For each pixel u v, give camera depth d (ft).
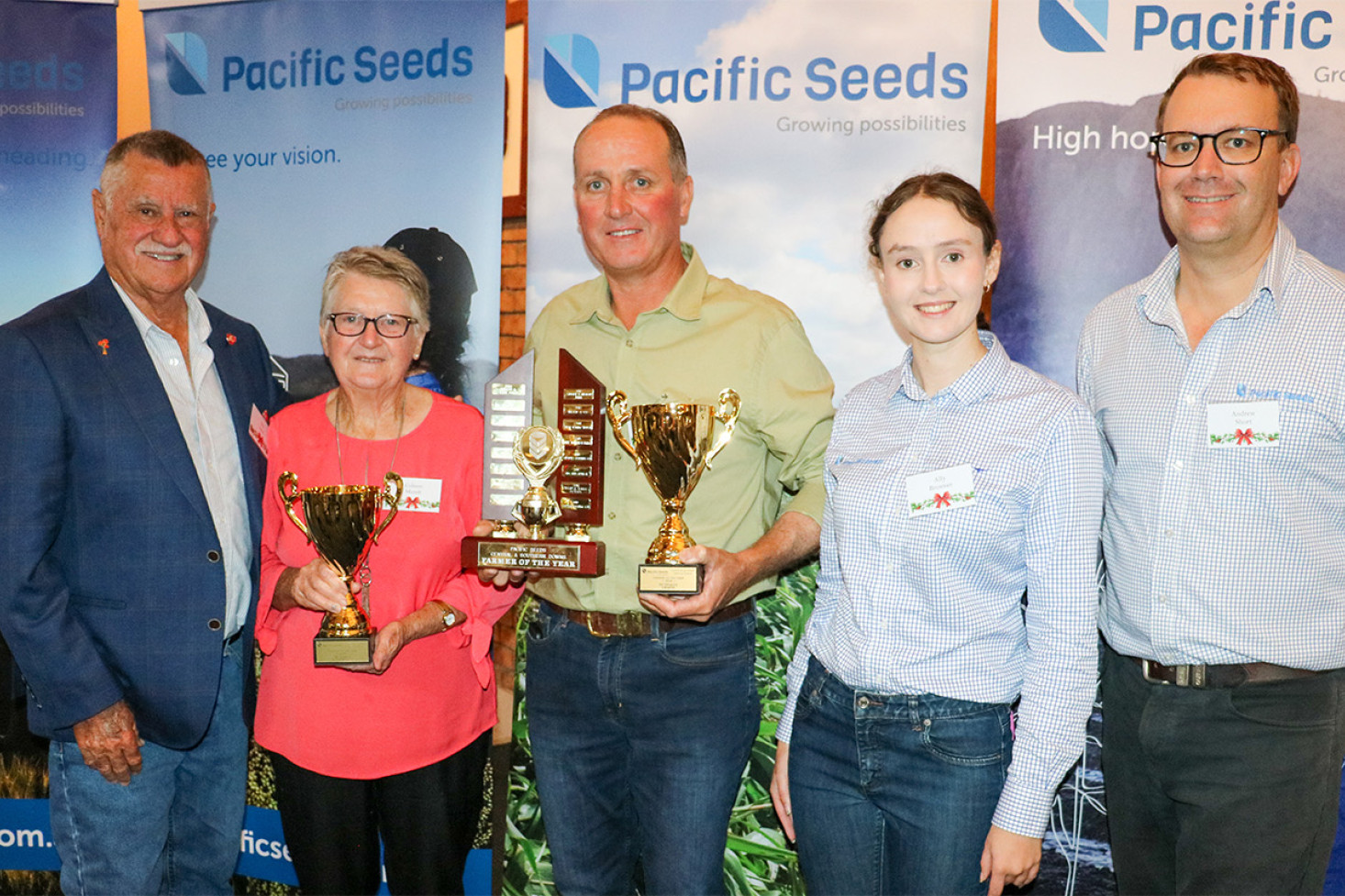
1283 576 5.52
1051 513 4.99
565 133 7.95
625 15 7.80
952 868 5.15
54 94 8.55
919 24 7.41
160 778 6.89
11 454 6.21
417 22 8.16
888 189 7.52
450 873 6.49
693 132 7.75
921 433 5.35
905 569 5.24
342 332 6.28
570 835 6.50
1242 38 7.05
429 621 6.22
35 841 8.78
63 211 8.61
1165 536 5.77
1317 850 5.67
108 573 6.56
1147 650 5.90
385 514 6.34
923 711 5.18
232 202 8.52
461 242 8.18
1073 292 7.38
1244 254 5.69
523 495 6.21
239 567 7.04
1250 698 5.60
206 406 7.03
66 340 6.45
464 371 8.24
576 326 6.78
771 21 7.60
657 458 5.85
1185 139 5.64
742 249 7.76
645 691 6.21
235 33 8.45
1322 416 5.40
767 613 8.02
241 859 8.76
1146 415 5.90
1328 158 6.98
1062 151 7.31
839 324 7.67
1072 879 7.59
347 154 8.32
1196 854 5.80
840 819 5.51
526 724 8.32
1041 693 5.03
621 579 6.28
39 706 6.55
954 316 5.17
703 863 6.20
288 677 6.34
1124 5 7.18
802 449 6.40
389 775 6.28
